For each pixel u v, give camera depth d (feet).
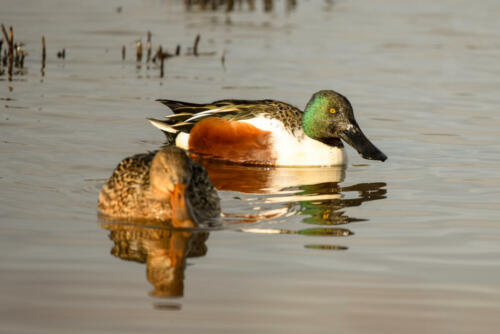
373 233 34.83
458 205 39.29
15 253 31.17
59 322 25.57
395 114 59.26
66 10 100.42
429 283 29.27
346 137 48.65
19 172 42.75
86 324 25.45
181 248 32.45
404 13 104.83
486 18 101.40
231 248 32.60
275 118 49.52
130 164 38.29
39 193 39.37
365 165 48.65
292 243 33.35
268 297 27.73
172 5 109.40
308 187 43.16
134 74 70.54
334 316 26.40
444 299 27.91
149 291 28.04
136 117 56.90
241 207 38.81
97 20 94.79
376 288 28.71
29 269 29.66
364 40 87.35
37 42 81.20
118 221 35.86
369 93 65.26
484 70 74.28
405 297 28.04
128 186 36.88
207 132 50.37
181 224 34.73
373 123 56.85
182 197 35.17
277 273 29.91
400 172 46.16
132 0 111.34
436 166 47.19
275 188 42.88
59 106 58.54
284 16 102.27
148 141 51.49
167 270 29.96
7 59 73.20
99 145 49.52
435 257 31.91
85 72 70.44
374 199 40.52
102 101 60.75
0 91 62.18
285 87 66.33
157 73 71.20
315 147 49.03
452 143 52.16
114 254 31.55
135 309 26.63
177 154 35.96
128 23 93.91
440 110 60.39
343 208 38.81
